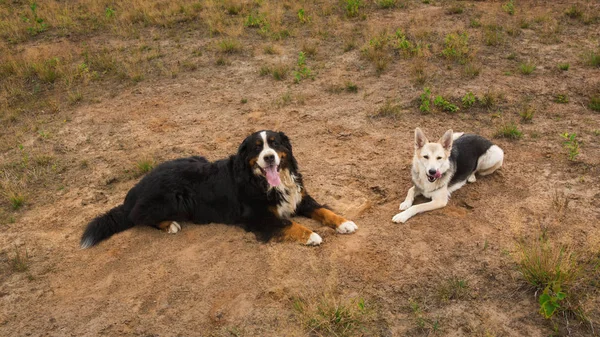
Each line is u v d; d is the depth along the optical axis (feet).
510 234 10.27
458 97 15.15
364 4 23.48
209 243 10.70
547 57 16.94
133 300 9.66
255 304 9.40
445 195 11.11
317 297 9.39
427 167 10.79
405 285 9.47
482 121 14.05
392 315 9.03
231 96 16.47
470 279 9.47
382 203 11.48
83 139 14.84
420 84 16.01
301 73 17.12
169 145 14.21
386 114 14.67
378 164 12.65
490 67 16.61
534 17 20.29
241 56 19.22
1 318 9.54
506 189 11.50
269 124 14.80
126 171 13.28
